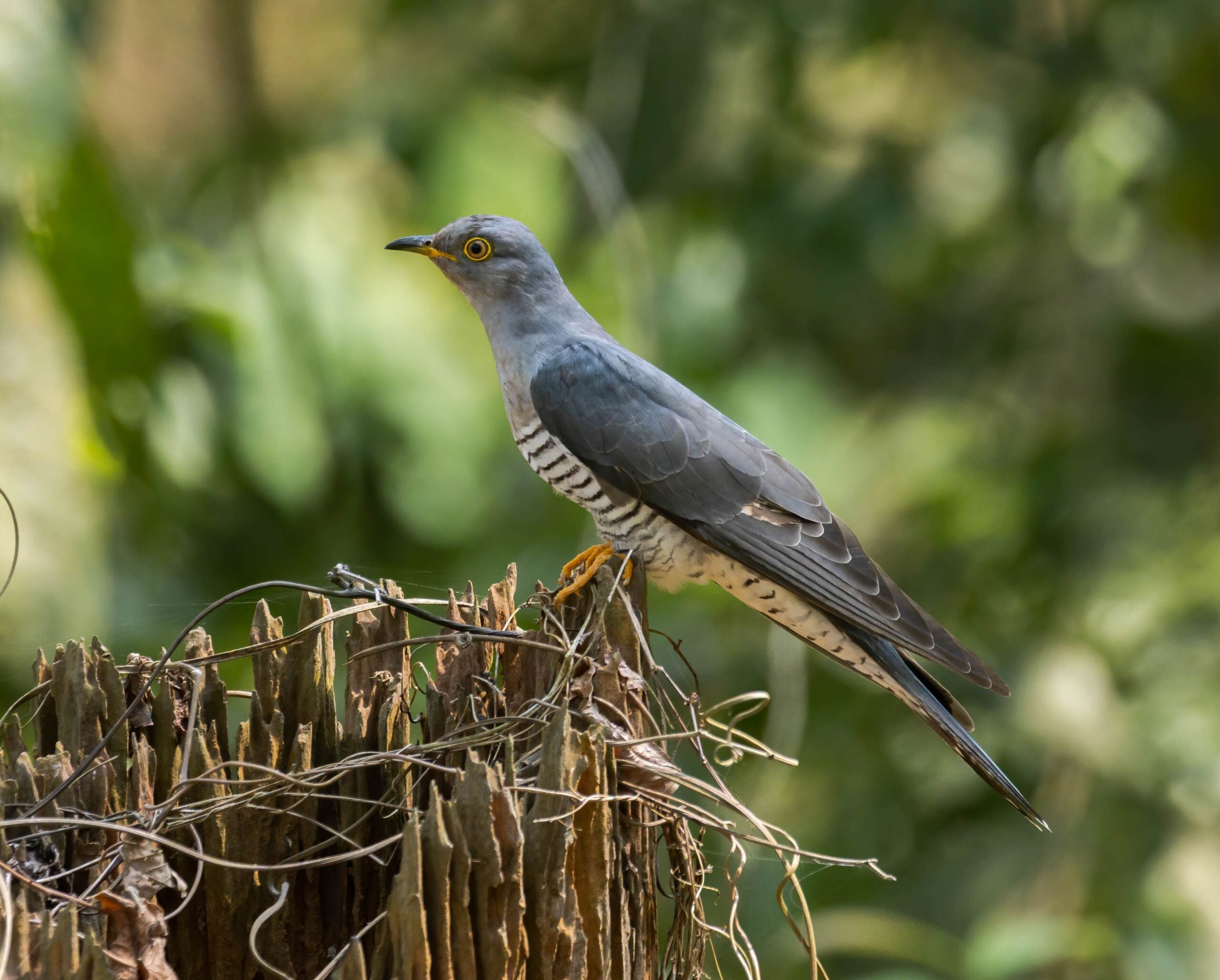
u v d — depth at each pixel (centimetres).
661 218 1306
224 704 496
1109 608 1191
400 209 1297
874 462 1356
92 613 969
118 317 970
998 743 1140
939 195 1332
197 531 1152
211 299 1047
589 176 1137
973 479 1275
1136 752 1125
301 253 1140
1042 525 1226
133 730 487
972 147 1318
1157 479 1251
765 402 1238
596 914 438
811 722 1202
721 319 1254
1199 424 1270
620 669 496
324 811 487
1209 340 1271
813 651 1212
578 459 743
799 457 1230
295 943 473
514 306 782
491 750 491
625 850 478
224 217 1332
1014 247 1344
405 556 1206
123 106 1513
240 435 1081
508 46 1370
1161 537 1238
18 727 491
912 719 1188
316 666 496
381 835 484
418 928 398
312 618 504
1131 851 1105
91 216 937
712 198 1302
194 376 1076
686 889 514
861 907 1149
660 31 1259
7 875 426
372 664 522
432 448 1154
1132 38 1234
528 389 772
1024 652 1185
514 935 411
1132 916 1063
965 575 1241
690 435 732
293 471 1098
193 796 476
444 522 1187
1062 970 1064
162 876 435
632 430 732
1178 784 1113
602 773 446
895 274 1323
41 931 398
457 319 1219
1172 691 1148
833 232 1266
